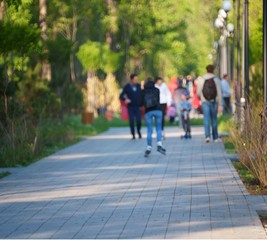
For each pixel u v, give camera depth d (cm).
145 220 2047
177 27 9162
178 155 3941
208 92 4709
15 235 1864
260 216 2156
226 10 5569
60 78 5406
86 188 2703
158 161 3647
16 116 3953
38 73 4878
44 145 4309
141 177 3003
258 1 5228
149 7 8612
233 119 4716
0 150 3603
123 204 2325
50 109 5181
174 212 2169
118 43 8762
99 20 7825
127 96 5250
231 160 3625
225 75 6744
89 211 2205
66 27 6675
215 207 2247
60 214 2161
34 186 2778
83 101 7450
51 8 5547
